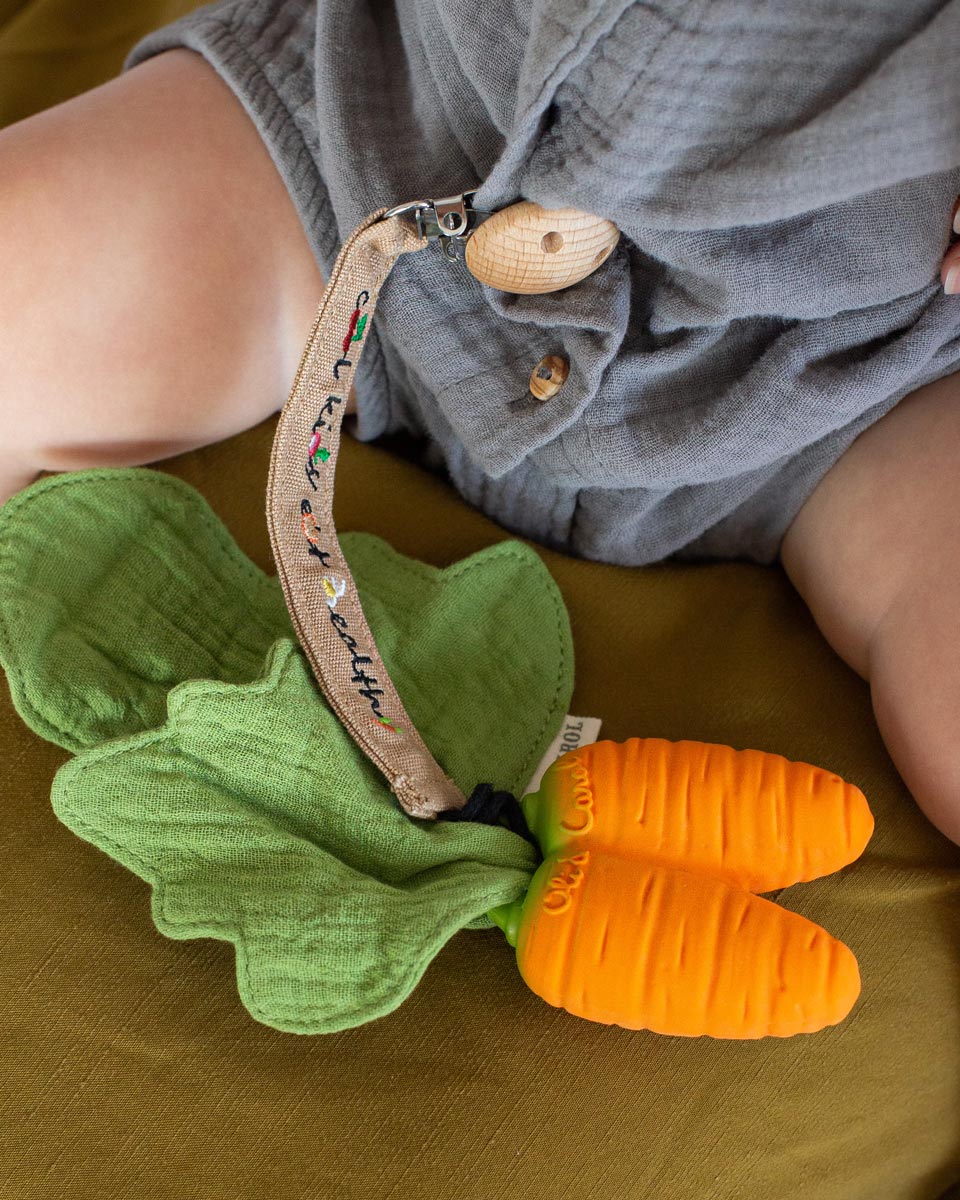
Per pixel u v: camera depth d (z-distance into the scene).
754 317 0.52
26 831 0.51
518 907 0.47
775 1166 0.50
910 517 0.57
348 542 0.61
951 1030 0.54
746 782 0.48
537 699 0.58
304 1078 0.46
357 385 0.62
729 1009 0.43
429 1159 0.45
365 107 0.54
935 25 0.39
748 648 0.63
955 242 0.50
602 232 0.47
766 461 0.55
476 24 0.46
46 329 0.54
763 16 0.39
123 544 0.54
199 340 0.58
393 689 0.52
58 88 0.84
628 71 0.41
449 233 0.47
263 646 0.55
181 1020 0.47
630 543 0.65
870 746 0.59
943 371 0.56
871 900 0.55
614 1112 0.48
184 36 0.61
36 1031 0.46
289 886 0.44
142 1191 0.44
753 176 0.42
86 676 0.49
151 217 0.56
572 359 0.52
